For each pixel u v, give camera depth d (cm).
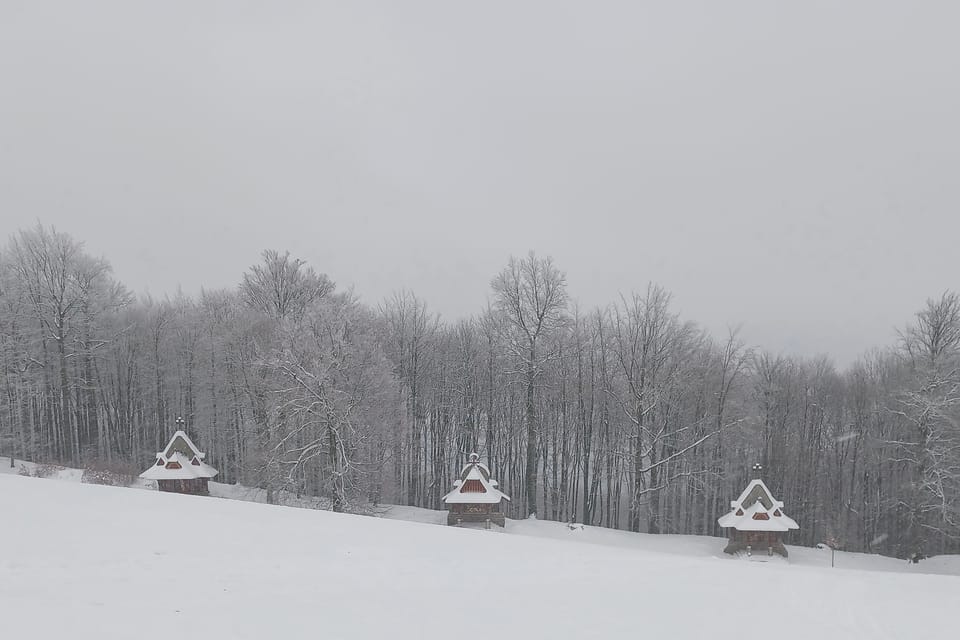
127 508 2114
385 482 5222
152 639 927
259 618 1098
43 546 1492
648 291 5381
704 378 5525
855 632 1276
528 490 5150
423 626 1122
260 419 4838
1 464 5234
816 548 4809
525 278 5350
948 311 4728
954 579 2138
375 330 5675
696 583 1711
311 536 1959
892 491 5281
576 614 1280
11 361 5503
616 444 5534
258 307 5594
